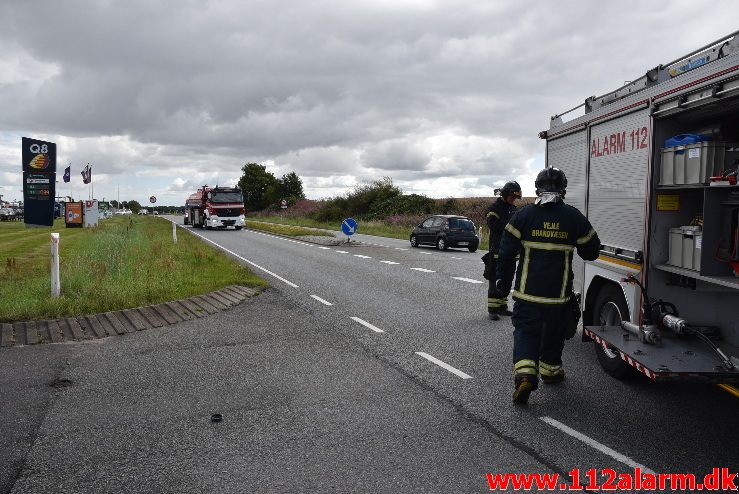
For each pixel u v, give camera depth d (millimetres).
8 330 7723
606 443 4305
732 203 4457
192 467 3936
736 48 4500
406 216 40594
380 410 5000
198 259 15797
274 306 10047
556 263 5094
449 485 3676
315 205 61594
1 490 3633
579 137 6930
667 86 5004
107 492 3609
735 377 4391
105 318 8438
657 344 5137
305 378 5930
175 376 6004
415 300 10648
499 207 8578
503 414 4895
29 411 5008
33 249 19906
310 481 3727
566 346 7211
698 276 4699
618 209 5914
